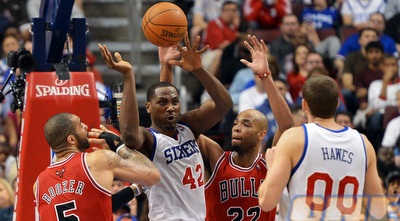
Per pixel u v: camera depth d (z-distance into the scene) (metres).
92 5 31.83
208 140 15.68
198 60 15.07
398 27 30.39
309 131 12.67
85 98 15.66
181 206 14.83
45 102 15.50
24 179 15.47
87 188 14.02
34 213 15.50
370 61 27.33
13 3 31.83
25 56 15.48
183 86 28.50
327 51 30.03
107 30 31.33
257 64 14.45
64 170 14.14
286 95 25.78
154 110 14.70
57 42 16.02
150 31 14.98
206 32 29.72
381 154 23.38
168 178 14.77
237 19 29.77
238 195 15.34
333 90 12.81
